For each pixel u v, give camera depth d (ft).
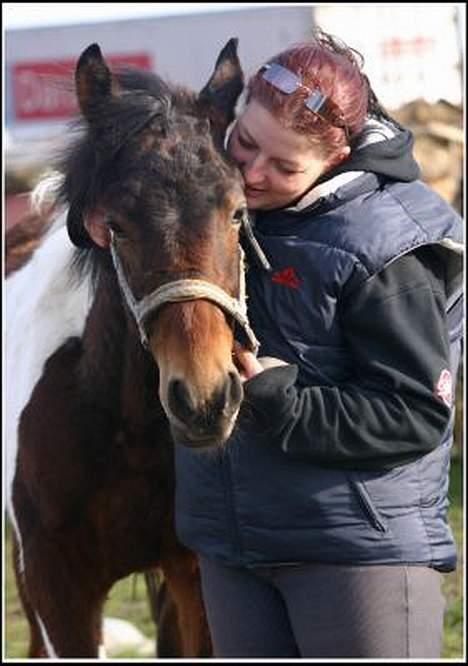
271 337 14.66
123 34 58.49
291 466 14.43
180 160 14.44
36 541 19.04
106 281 16.93
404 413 14.08
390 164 14.51
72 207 15.93
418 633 14.56
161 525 18.86
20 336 20.85
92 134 15.52
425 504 14.67
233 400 13.58
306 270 14.30
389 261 14.03
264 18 56.08
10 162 49.49
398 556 14.39
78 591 19.07
